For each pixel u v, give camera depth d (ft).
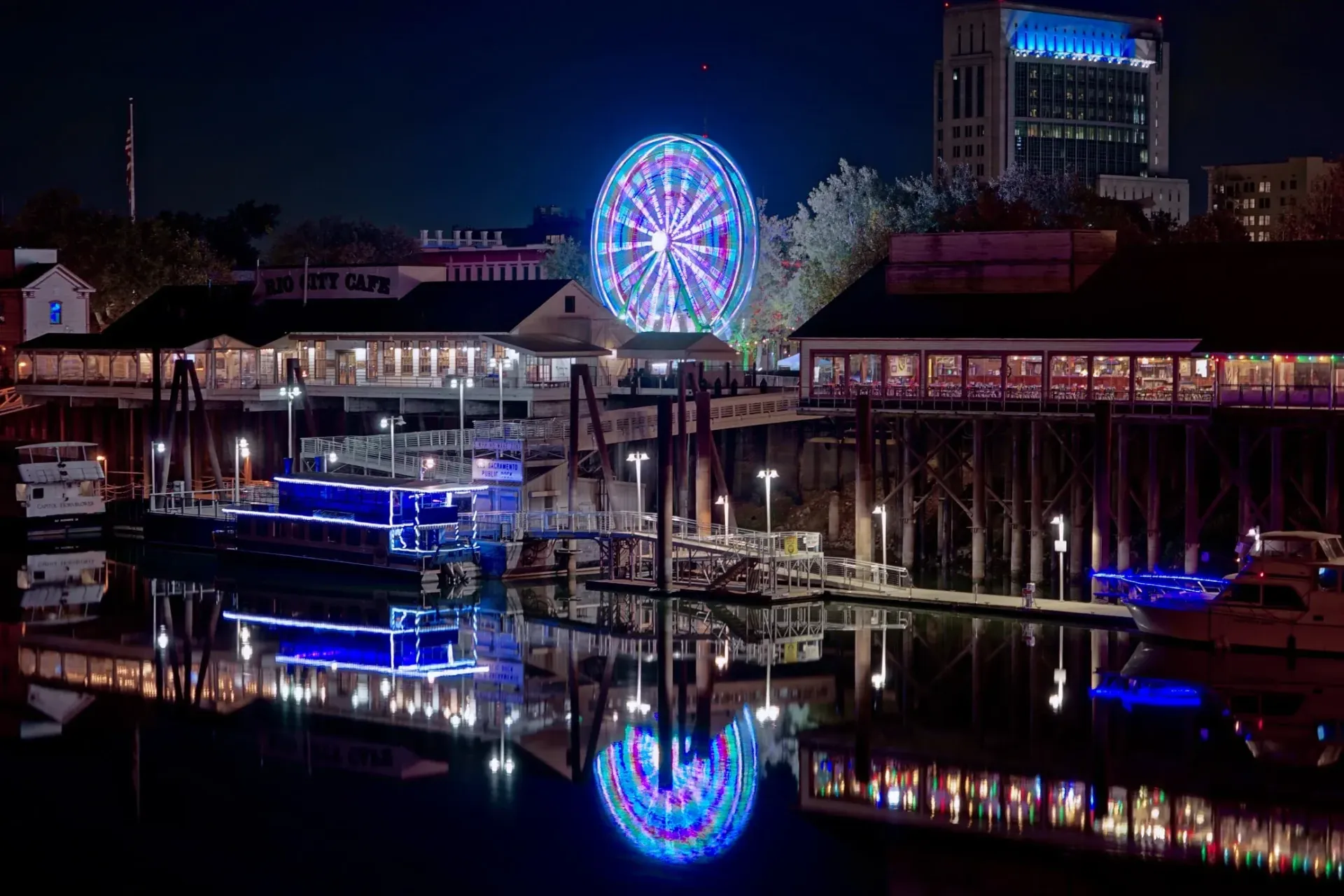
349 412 376.68
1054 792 183.83
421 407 365.20
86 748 201.77
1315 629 228.22
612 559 285.02
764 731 206.49
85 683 230.68
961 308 288.30
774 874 164.86
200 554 329.72
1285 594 230.07
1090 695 216.74
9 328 442.09
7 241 522.06
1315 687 218.18
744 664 236.63
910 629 253.85
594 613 269.23
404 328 375.04
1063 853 168.04
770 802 182.80
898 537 310.24
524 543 293.64
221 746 202.90
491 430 313.73
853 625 257.34
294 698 223.30
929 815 177.88
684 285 382.42
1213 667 228.02
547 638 253.85
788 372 440.86
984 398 275.18
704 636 253.03
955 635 249.14
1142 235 425.28
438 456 320.91
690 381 325.42
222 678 233.14
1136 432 286.25
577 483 306.35
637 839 172.65
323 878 164.25
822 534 323.16
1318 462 273.95
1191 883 160.56
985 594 267.39
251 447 383.86
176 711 217.15
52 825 177.58
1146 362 265.34
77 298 449.48
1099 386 269.03
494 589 288.30
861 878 163.12
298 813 180.55
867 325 288.30
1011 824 175.32
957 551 301.43
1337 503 247.09
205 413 356.79
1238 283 272.72
